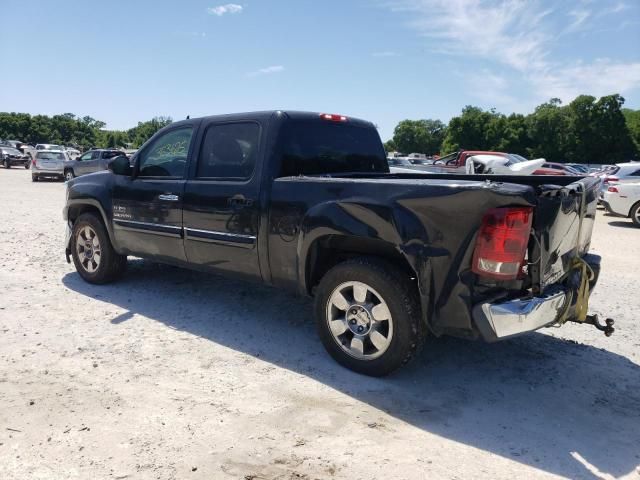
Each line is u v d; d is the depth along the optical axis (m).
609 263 8.33
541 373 4.00
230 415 3.24
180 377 3.74
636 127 71.62
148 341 4.40
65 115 137.00
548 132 73.62
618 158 71.06
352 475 2.69
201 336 4.55
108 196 5.64
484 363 4.15
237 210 4.43
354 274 3.72
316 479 2.65
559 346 4.55
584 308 3.78
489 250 3.15
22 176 30.31
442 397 3.57
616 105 70.25
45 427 3.04
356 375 3.85
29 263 7.04
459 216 3.24
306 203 3.99
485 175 5.02
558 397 3.62
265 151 4.37
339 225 3.73
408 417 3.29
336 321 3.92
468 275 3.27
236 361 4.05
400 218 3.46
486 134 76.75
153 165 5.29
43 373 3.73
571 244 3.73
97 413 3.21
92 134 132.62
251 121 4.53
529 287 3.37
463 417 3.32
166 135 5.22
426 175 5.30
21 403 3.30
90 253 6.03
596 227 13.27
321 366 3.99
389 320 3.61
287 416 3.25
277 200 4.17
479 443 3.03
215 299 5.59
